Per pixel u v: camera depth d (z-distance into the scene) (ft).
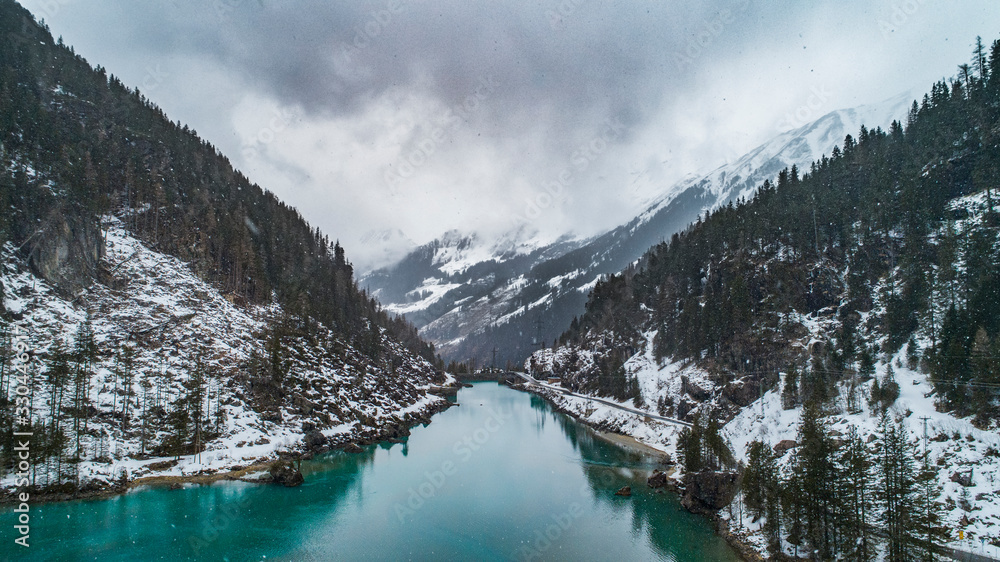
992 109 353.72
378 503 236.22
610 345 577.02
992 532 154.30
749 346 359.46
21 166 352.90
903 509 155.33
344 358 454.40
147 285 365.61
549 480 276.82
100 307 324.80
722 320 391.86
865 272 352.90
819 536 172.76
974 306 245.24
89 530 192.75
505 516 221.46
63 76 500.74
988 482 171.32
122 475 240.94
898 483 160.25
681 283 510.58
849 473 171.83
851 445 193.57
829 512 174.50
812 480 176.76
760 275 401.70
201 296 394.73
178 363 320.09
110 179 429.38
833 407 257.34
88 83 518.37
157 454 264.31
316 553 182.29
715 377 368.07
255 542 189.88
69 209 342.03
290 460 298.35
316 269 600.80
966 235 285.43
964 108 385.91
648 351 514.68
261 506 227.61
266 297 464.24
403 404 471.62
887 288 325.42
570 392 591.78
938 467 188.03
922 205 338.75
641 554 185.37
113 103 528.22
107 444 250.16
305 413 346.74
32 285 300.81
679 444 286.25
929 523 158.20
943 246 290.56
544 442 378.73
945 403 215.31
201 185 524.11
